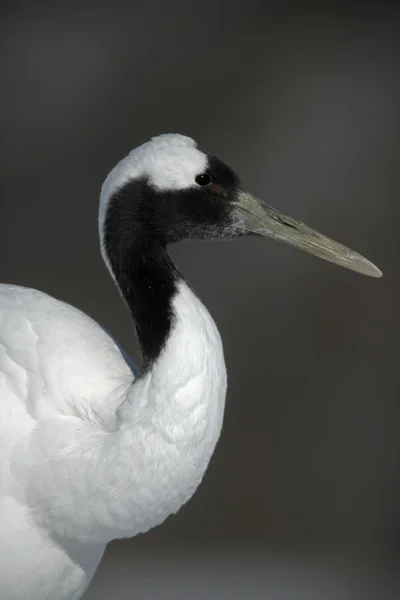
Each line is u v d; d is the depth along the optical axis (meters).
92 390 5.74
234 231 6.05
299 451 13.11
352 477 12.94
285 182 15.17
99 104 15.70
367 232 14.68
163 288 5.67
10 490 5.69
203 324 5.54
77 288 14.25
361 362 13.72
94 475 5.55
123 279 5.81
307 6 16.56
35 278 14.42
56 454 5.63
